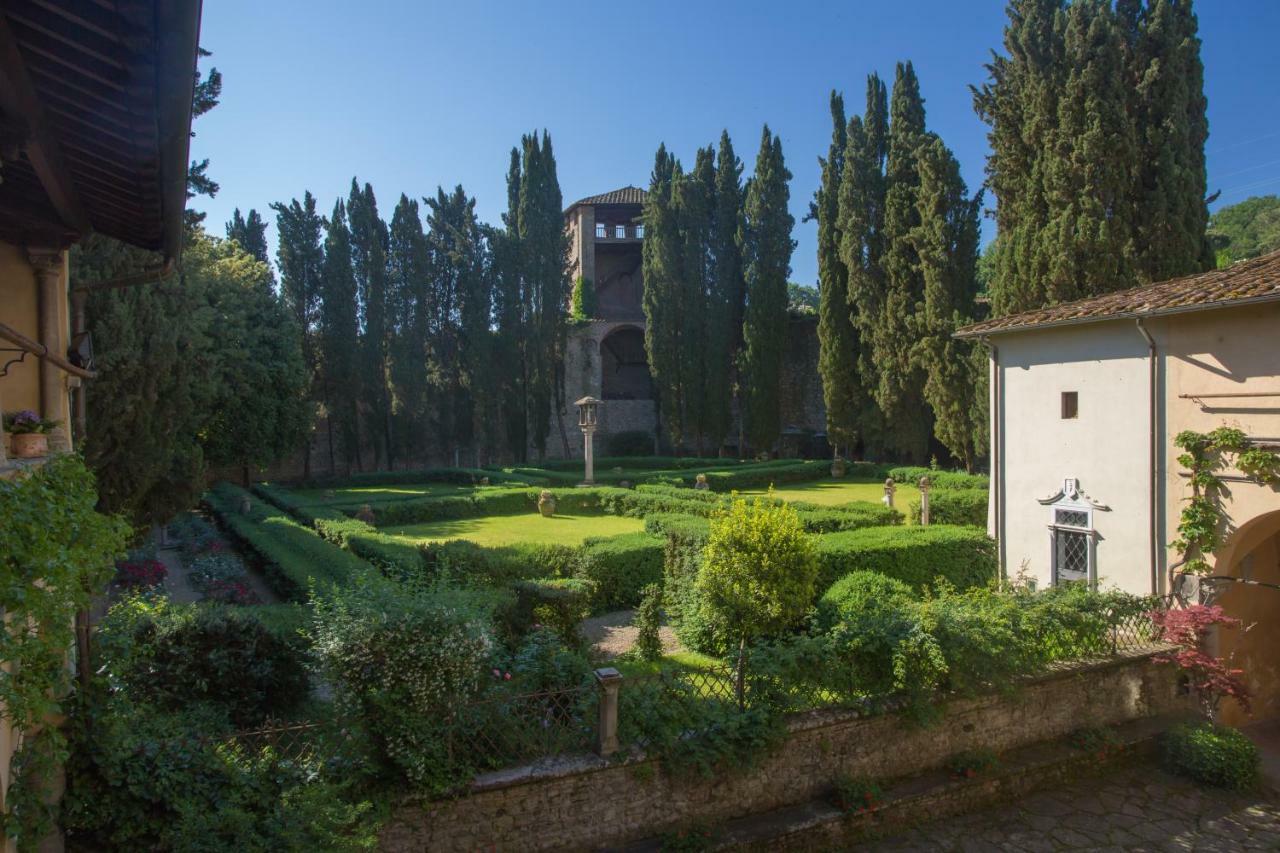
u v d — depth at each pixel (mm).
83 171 4988
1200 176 19438
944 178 28094
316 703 7461
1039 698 8375
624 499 22969
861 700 7324
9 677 3316
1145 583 10211
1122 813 7527
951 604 8383
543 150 39750
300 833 4836
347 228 37812
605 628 12070
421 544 14844
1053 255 19672
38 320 6738
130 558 15180
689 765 6375
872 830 6957
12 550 3033
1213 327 9453
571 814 6062
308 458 36625
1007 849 6879
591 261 43875
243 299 28312
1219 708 9680
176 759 5125
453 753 5816
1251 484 9109
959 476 26656
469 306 39000
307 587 11133
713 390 38000
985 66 21922
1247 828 7293
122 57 3158
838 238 33562
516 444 39781
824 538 12352
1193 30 19094
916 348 28906
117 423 11125
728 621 10109
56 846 4633
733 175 38406
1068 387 11273
